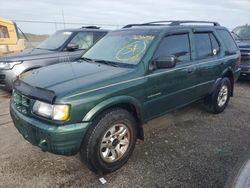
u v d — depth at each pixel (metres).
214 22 5.73
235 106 6.30
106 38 4.84
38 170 3.48
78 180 3.29
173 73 4.21
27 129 3.23
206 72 5.03
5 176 3.34
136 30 4.53
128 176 3.38
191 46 4.71
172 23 4.64
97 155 3.24
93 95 3.16
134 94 3.62
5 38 11.49
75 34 7.67
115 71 3.63
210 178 3.33
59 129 2.96
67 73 3.60
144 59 3.83
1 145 4.12
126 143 3.59
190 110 5.87
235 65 5.96
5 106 6.05
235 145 4.24
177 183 3.24
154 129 4.80
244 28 10.39
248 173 3.42
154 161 3.73
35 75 3.64
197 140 4.40
